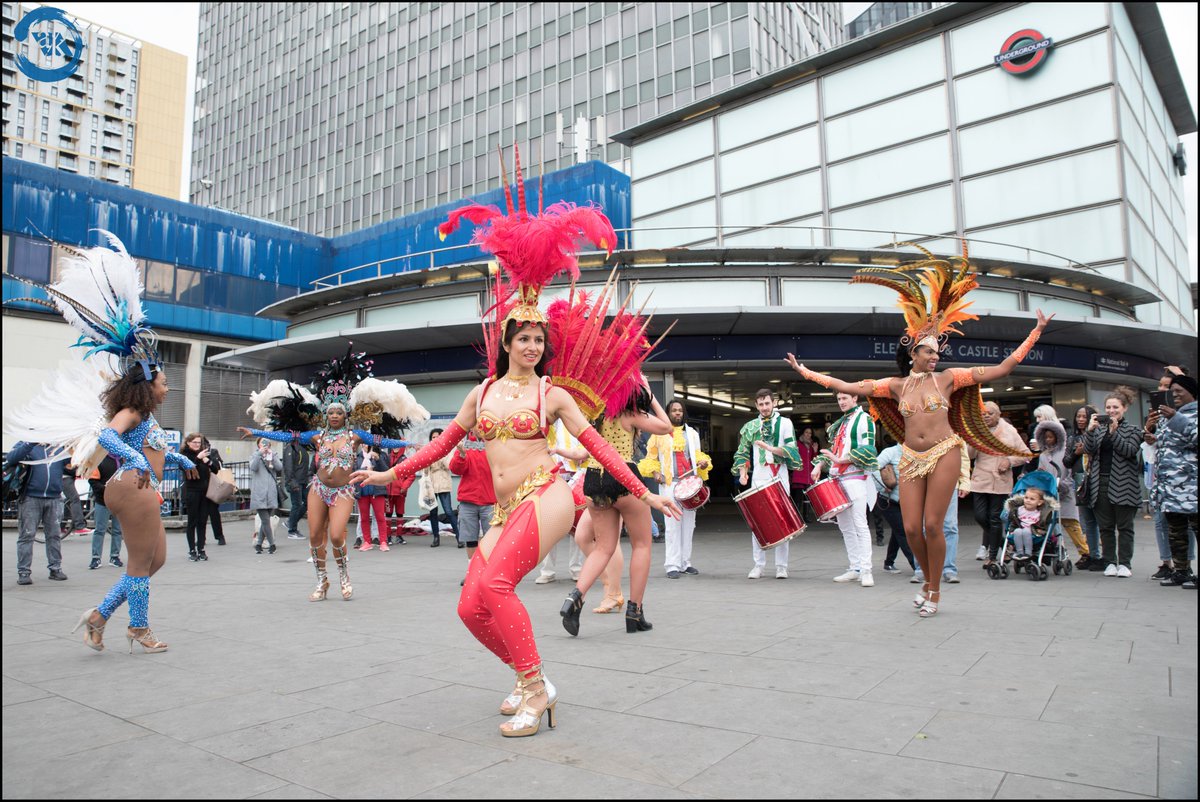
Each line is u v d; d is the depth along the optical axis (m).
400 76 56.31
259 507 11.05
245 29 68.50
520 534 3.27
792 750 2.81
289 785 2.55
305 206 61.19
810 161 19.31
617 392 5.00
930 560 5.51
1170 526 6.80
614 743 2.93
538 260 3.48
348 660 4.37
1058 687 3.57
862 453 7.16
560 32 48.78
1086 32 16.02
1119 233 15.30
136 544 4.59
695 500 7.89
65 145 78.44
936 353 5.57
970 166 17.19
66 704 3.52
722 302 13.82
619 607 5.91
